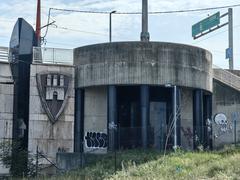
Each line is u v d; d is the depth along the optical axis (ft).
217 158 106.83
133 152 127.65
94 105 148.87
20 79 150.61
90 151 143.74
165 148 129.08
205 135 151.12
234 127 155.84
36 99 143.64
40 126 142.72
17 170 129.80
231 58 205.67
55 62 148.97
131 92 150.51
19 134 147.23
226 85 164.66
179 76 144.15
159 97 151.43
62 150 143.23
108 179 99.45
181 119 152.15
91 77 144.87
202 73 150.61
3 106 147.23
